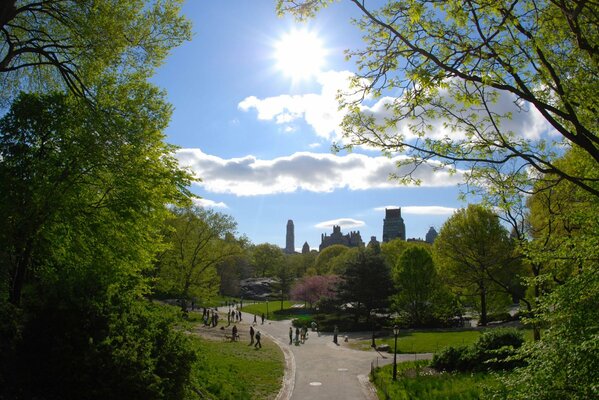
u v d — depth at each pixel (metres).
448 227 41.94
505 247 39.09
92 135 16.22
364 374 28.81
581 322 8.38
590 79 8.11
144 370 11.41
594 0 6.55
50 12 16.56
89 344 11.13
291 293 83.44
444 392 20.25
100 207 17.59
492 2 6.64
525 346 9.35
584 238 10.27
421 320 54.62
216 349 34.12
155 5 18.36
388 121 8.41
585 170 11.07
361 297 56.50
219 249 60.28
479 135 8.26
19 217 14.41
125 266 18.17
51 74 19.50
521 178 8.85
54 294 11.83
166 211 19.62
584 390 7.40
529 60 7.62
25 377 10.48
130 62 18.77
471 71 7.16
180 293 56.75
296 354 37.31
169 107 19.39
